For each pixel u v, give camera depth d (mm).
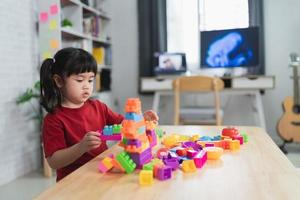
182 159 691
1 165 2016
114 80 3463
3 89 2023
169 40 3307
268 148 831
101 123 1078
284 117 2666
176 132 1086
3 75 2016
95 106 1094
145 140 699
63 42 2746
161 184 569
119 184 575
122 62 3443
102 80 3217
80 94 920
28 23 2266
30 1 2287
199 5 3227
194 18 3248
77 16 2703
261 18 3043
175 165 655
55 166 821
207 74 3248
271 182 569
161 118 3355
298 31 3059
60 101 958
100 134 751
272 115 3152
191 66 3293
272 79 2689
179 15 3270
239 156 753
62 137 890
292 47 3078
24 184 2020
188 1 3246
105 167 647
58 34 2322
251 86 2717
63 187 562
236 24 3162
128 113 683
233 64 2969
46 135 887
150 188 550
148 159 685
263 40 3068
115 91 3469
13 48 2105
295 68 2688
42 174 2227
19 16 2166
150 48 3273
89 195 524
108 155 775
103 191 541
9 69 2070
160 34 3242
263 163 692
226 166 673
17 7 2145
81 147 748
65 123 937
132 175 625
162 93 2941
